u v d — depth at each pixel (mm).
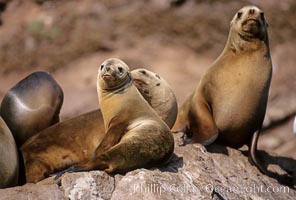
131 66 74500
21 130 35219
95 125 33531
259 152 38125
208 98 36219
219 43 77688
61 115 67250
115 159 29922
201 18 78938
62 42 78375
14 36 79625
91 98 69188
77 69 75438
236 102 35562
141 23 78625
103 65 32406
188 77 72875
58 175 30469
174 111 35688
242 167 34938
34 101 35406
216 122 35938
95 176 29734
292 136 66312
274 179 35062
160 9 79438
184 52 76438
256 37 35906
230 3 80312
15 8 82875
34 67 77500
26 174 32500
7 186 31141
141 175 29734
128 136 30500
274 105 69250
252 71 35656
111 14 79750
